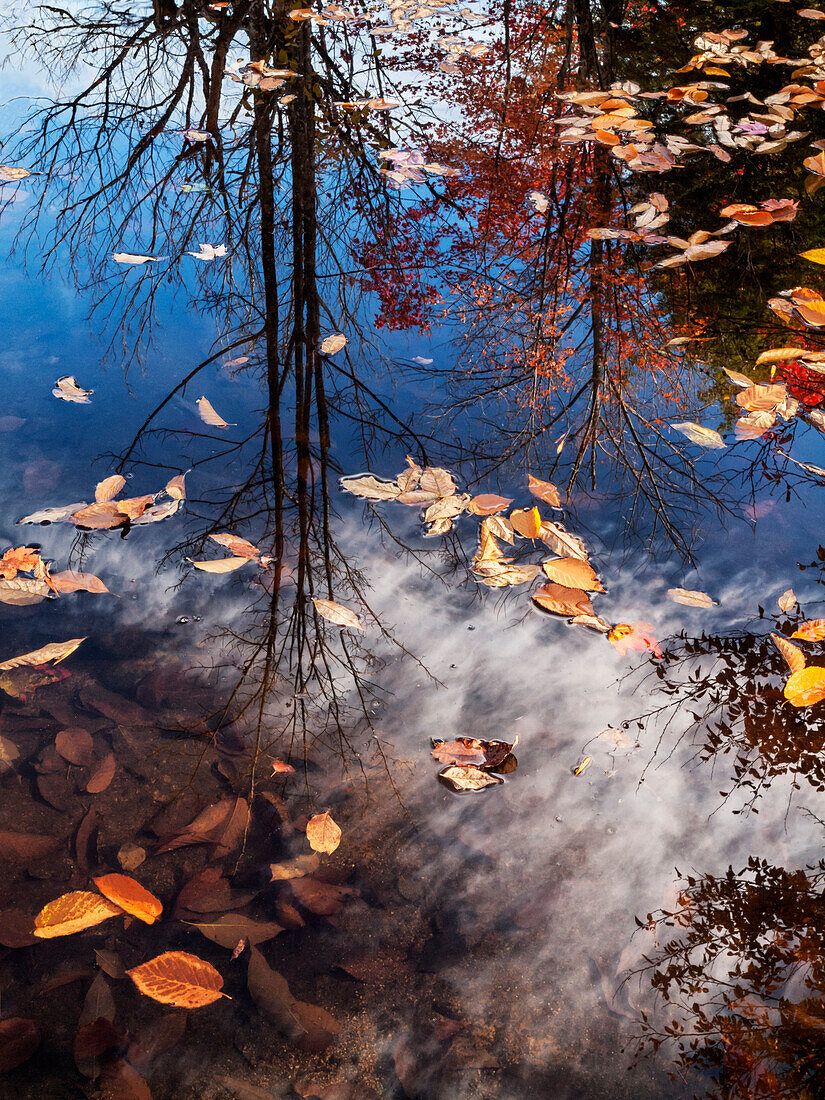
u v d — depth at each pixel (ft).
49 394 10.48
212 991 4.83
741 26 20.22
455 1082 4.73
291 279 13.16
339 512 9.02
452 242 14.60
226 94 17.56
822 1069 4.81
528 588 8.29
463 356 12.16
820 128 16.48
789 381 10.79
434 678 7.25
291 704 6.93
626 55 19.76
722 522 9.16
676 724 6.89
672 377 11.62
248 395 10.82
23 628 7.38
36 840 5.76
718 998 5.16
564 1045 4.93
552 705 7.06
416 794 6.29
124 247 13.92
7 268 13.26
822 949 5.38
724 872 5.88
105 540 8.34
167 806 6.07
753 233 14.21
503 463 10.12
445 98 18.24
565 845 6.02
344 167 15.84
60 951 5.13
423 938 5.42
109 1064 4.64
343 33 18.98
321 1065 4.73
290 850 5.83
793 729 6.85
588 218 14.89
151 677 7.05
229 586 8.02
